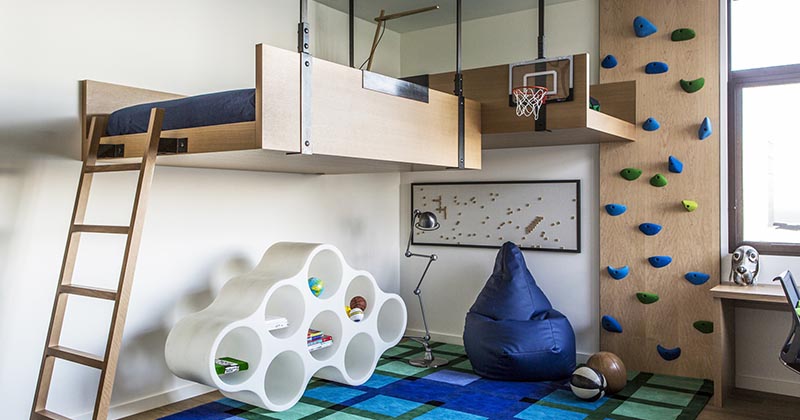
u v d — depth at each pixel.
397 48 5.84
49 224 3.36
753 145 4.37
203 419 3.66
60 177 3.40
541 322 4.48
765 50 4.31
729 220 4.43
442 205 5.65
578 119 3.75
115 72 3.62
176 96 3.87
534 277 5.19
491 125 4.06
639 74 4.68
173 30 3.92
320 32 5.03
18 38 3.21
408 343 5.63
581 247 4.98
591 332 4.95
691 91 4.48
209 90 4.13
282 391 3.87
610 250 4.82
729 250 4.42
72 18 3.42
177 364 3.48
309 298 3.86
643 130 4.68
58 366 3.42
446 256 5.64
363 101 3.05
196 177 4.09
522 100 3.95
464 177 5.54
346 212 5.30
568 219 5.03
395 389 4.23
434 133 3.60
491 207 5.39
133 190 3.75
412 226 5.30
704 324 4.46
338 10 5.20
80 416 3.52
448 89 4.38
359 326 4.23
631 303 4.75
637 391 4.19
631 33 4.71
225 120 2.75
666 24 4.57
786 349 3.34
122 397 3.71
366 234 5.51
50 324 3.15
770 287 4.09
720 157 4.42
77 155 3.47
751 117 4.38
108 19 3.58
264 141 2.56
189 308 4.05
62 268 3.18
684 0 4.51
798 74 4.19
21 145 3.24
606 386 4.02
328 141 2.85
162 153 2.98
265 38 4.52
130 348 3.74
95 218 3.56
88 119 3.42
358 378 4.32
